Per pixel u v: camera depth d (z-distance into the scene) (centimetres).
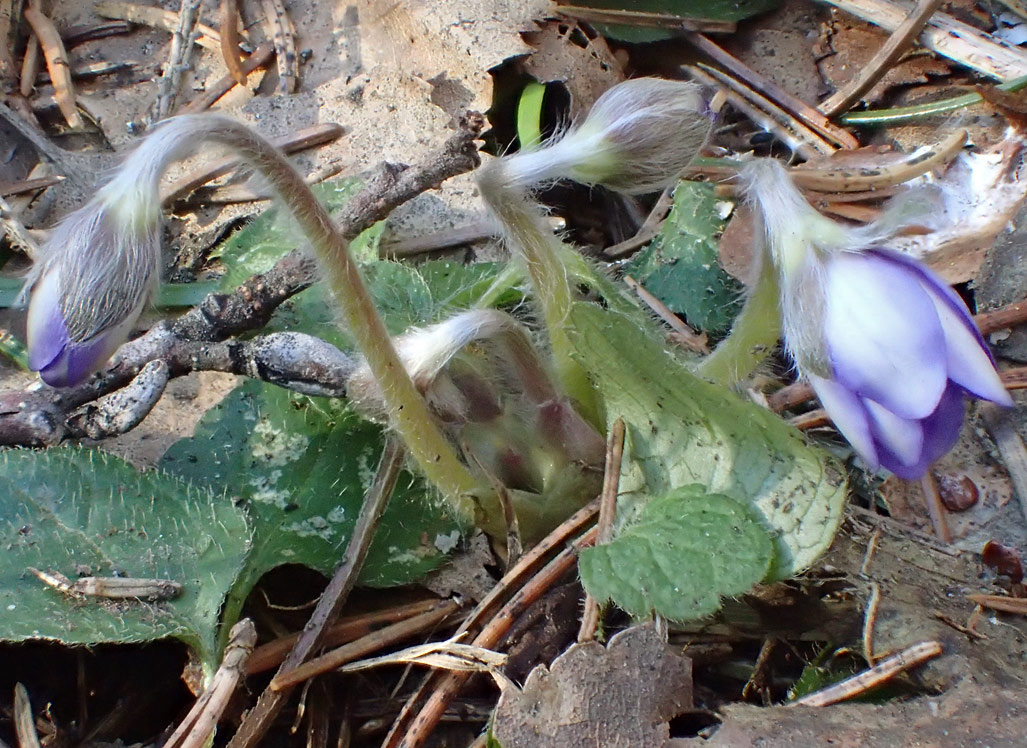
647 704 14
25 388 17
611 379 15
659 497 15
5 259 18
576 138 15
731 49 20
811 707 14
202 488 16
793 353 14
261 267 18
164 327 16
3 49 20
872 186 18
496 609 15
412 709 15
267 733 15
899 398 14
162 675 16
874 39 20
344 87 20
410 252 18
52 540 15
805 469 15
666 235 18
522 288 16
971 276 17
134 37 20
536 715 14
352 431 16
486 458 16
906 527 16
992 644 15
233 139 14
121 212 14
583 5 20
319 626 15
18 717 15
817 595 15
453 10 20
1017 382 16
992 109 19
